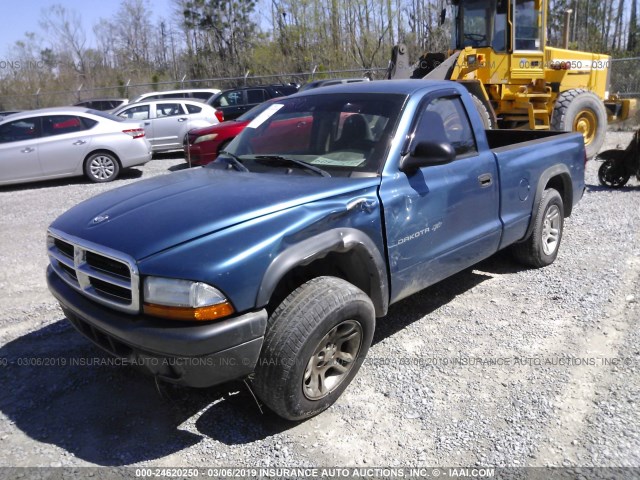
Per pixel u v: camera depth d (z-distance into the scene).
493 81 10.69
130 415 3.40
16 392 3.69
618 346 3.98
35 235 7.68
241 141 4.46
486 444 3.04
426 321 4.49
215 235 2.93
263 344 3.00
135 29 45.34
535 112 11.11
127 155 12.12
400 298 3.86
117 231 3.12
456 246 4.19
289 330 2.99
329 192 3.36
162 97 19.89
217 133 11.23
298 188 3.39
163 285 2.81
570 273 5.36
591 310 4.55
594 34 34.84
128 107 14.59
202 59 40.28
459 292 5.05
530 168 5.01
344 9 33.16
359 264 3.52
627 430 3.10
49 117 11.68
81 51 39.41
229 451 3.05
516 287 5.11
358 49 32.78
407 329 4.37
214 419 3.34
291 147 4.13
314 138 4.09
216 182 3.66
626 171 9.00
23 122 11.55
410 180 3.78
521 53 10.67
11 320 4.81
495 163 4.57
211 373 2.86
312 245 3.13
